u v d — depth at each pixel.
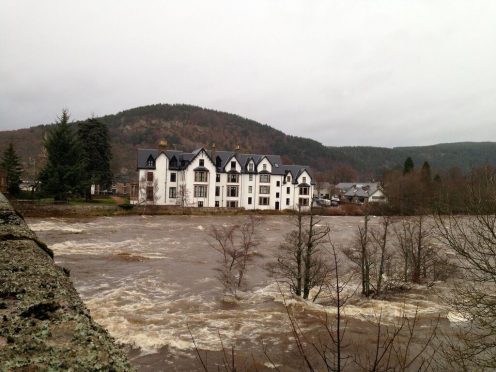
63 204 48.06
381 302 19.89
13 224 8.62
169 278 22.83
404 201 51.59
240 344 14.46
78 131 61.94
